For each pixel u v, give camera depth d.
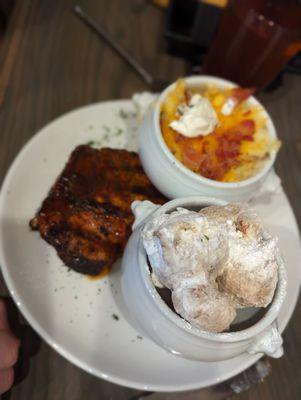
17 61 0.37
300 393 0.27
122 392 0.26
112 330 0.26
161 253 0.19
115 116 0.34
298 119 0.40
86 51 0.39
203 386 0.24
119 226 0.27
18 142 0.33
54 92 0.36
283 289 0.21
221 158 0.28
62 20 0.40
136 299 0.21
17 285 0.25
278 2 0.33
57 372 0.26
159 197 0.29
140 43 0.41
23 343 0.26
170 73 0.39
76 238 0.26
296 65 0.41
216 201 0.23
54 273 0.27
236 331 0.20
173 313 0.19
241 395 0.27
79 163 0.29
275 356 0.21
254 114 0.29
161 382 0.24
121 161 0.30
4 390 0.23
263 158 0.28
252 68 0.36
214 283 0.19
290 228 0.31
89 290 0.27
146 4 0.43
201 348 0.20
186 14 0.38
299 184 0.36
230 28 0.34
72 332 0.25
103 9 0.42
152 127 0.27
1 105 0.34
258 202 0.31
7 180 0.28
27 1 0.40
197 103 0.27
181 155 0.27
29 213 0.28
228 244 0.20
